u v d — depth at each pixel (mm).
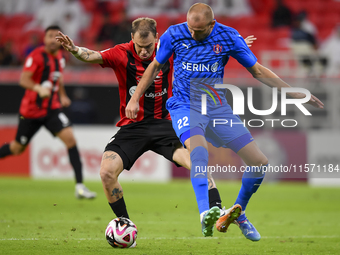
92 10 63812
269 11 63781
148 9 64062
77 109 46312
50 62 28172
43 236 16516
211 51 14055
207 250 14328
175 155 15328
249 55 14383
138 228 19391
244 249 14688
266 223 21969
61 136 28266
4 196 31641
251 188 14898
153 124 15781
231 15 63750
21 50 61031
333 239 17141
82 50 15102
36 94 27938
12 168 45188
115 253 13242
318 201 32656
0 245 14484
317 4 64562
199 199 13297
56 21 63188
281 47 59500
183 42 14062
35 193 33625
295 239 17109
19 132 28766
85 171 44125
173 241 16109
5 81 47219
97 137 44250
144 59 15711
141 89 14414
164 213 25062
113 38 57625
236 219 14781
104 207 26641
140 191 37094
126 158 15133
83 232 17672
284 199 33781
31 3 64312
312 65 54000
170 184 42688
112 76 51094
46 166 44500
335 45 58031
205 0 64312
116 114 46875
